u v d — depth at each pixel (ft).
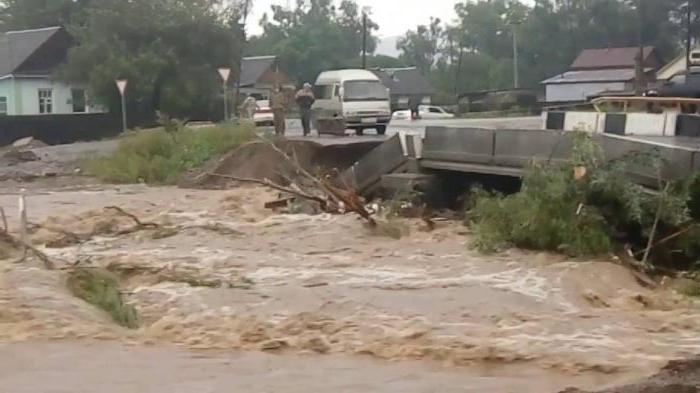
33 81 290.76
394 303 62.59
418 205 105.19
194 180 141.38
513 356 48.14
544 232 77.71
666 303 64.95
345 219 94.22
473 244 80.69
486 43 454.40
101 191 136.05
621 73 301.22
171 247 84.99
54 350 48.39
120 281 70.64
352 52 515.91
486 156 99.86
